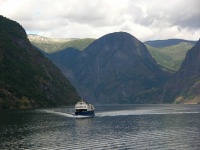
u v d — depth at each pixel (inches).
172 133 4815.5
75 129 5408.5
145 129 5398.6
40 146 3747.5
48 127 5659.5
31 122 6432.1
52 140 4160.9
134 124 6343.5
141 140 4143.7
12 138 4279.0
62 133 4857.3
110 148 3629.4
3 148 3607.3
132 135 4621.1
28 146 3737.7
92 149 3587.6
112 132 4997.5
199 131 5059.1
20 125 5812.0
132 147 3676.2
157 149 3555.6
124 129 5418.3
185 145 3767.2
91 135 4640.8
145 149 3558.1
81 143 3946.9
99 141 4087.1
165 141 4050.2
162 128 5541.3
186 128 5521.7
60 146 3754.9
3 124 5930.1
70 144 3880.4
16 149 3565.5
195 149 3535.9
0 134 4630.9
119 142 4005.9
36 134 4699.8
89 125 6131.9
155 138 4303.6
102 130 5270.7
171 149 3545.8
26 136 4475.9
